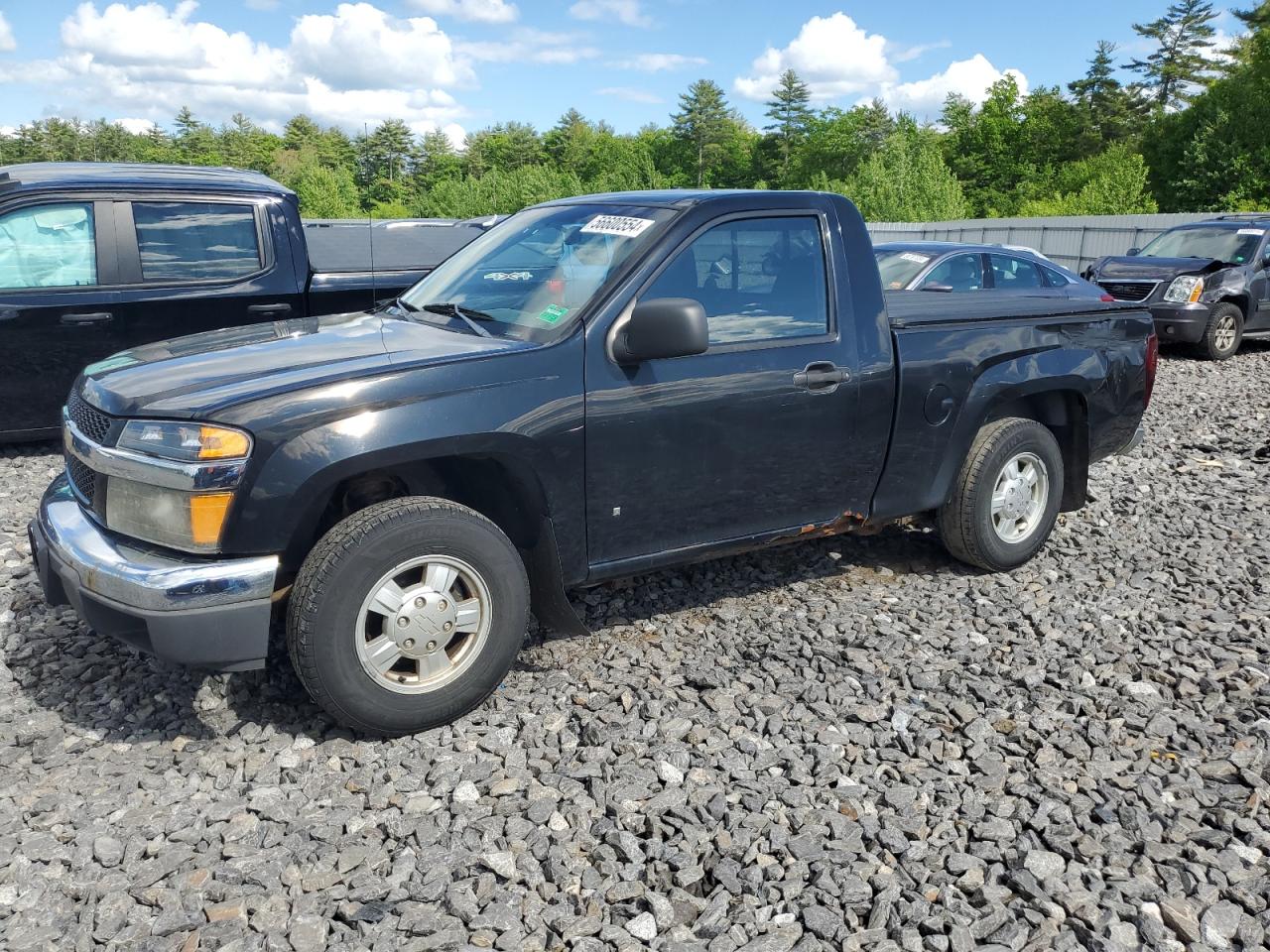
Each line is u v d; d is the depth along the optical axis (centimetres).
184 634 306
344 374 323
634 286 367
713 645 421
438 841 288
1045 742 346
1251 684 391
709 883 276
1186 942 255
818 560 524
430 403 327
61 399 693
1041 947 252
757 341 395
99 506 332
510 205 13462
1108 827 299
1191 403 1032
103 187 696
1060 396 517
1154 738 352
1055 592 488
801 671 396
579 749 336
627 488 371
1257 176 6512
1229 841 293
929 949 251
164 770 323
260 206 746
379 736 341
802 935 255
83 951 245
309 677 320
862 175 8512
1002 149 10762
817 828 295
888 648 420
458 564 337
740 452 394
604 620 446
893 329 439
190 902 261
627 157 16638
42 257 679
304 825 293
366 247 855
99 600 314
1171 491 677
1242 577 511
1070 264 2830
